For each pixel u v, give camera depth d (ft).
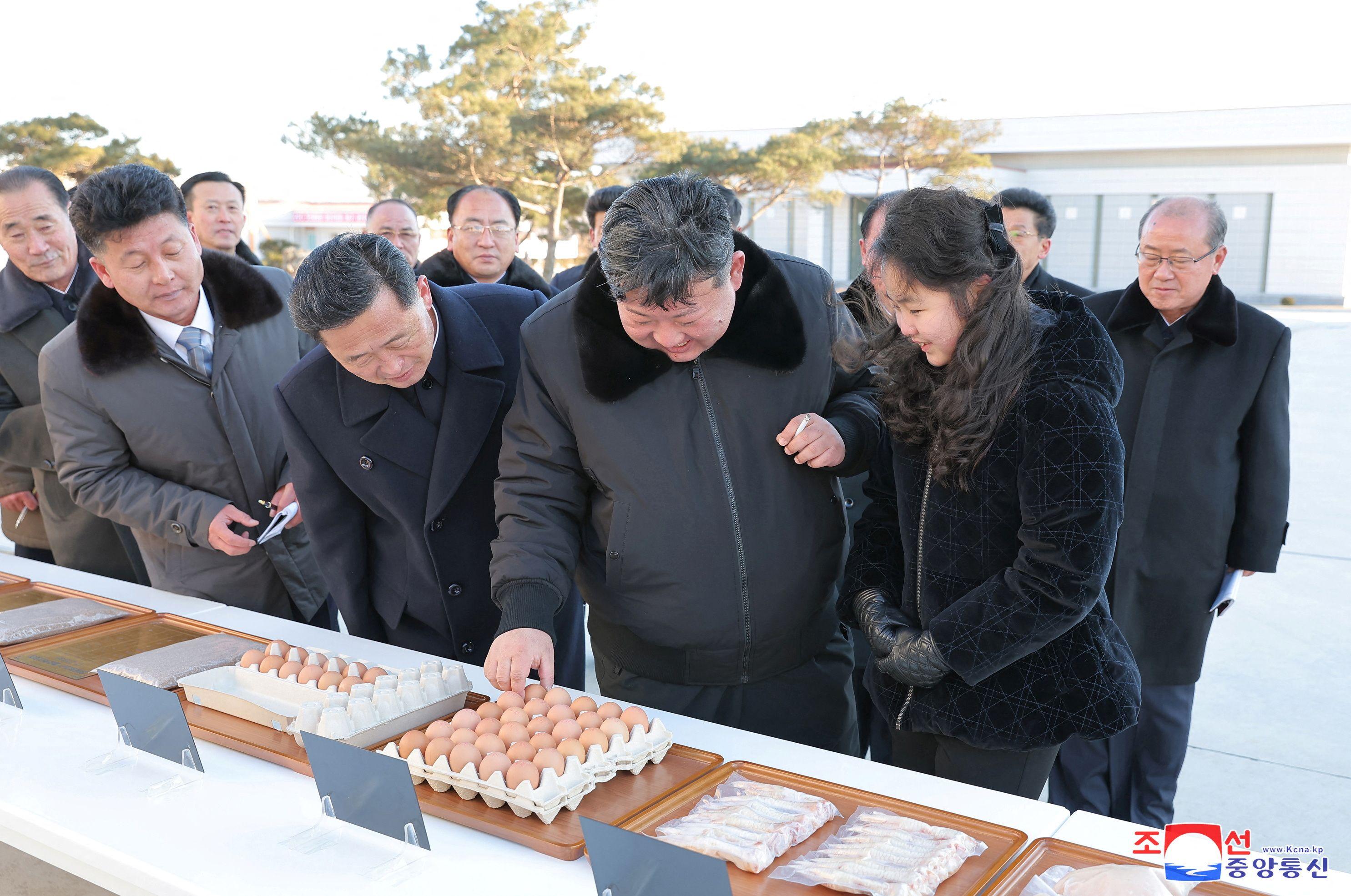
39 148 60.08
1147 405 7.36
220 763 4.50
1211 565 7.30
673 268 4.32
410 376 5.46
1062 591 4.00
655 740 4.34
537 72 64.34
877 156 71.26
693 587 5.28
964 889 3.42
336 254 4.95
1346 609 13.19
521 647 4.74
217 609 6.61
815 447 5.04
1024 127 80.84
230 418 6.91
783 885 3.45
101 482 6.93
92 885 7.13
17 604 6.70
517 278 12.27
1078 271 81.41
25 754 4.58
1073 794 7.79
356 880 3.57
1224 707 10.40
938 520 4.50
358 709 4.48
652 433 5.16
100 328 6.63
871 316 5.03
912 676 4.47
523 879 3.56
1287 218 73.72
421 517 6.08
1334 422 25.64
